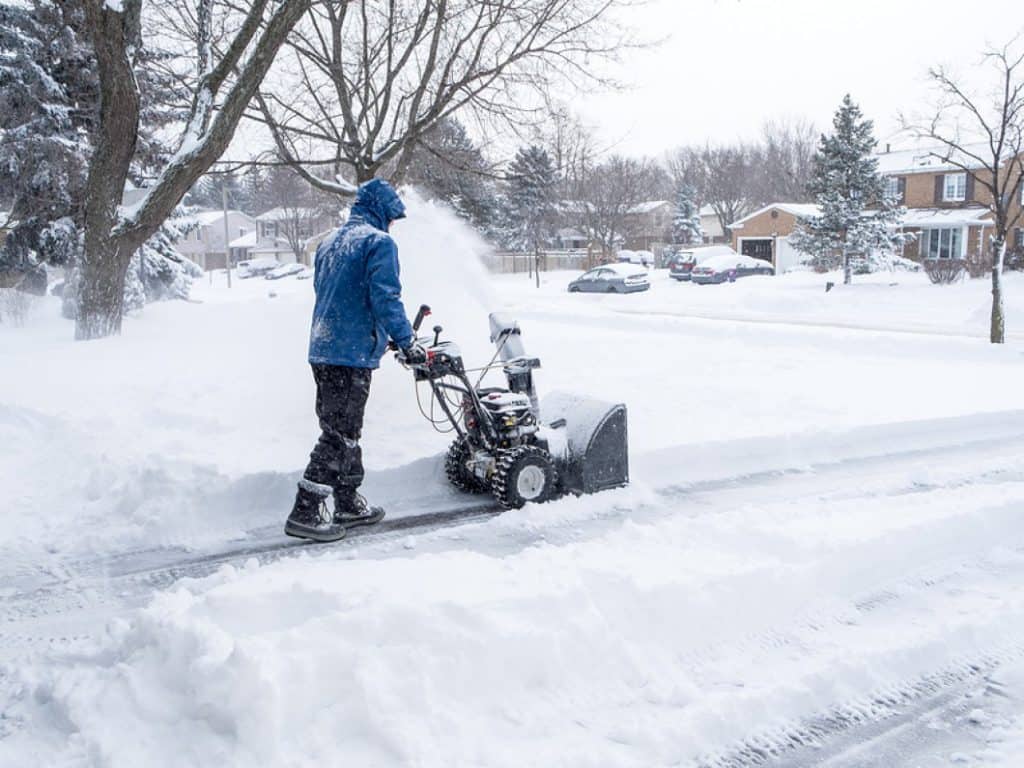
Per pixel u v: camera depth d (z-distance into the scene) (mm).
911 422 7719
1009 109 15430
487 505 5480
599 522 5176
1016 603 3920
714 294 32000
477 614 3129
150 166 18188
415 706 2754
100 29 10305
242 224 93062
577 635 3182
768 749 2846
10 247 19109
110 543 4676
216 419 6652
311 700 2688
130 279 17531
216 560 4520
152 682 2801
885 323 21703
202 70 11812
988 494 5395
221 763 2469
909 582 4242
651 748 2744
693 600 3598
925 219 40312
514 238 51906
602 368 10914
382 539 4824
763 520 4699
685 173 82750
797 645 3537
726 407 8258
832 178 35156
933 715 3078
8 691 3064
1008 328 20312
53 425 6391
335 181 13203
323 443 4746
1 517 4895
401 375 9000
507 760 2582
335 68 11992
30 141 17984
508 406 5312
